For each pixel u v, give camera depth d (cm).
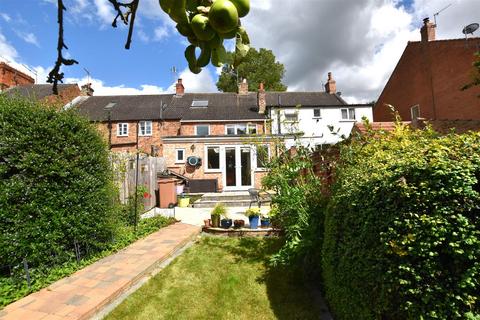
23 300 376
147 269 490
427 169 219
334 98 2123
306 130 1905
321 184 484
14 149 438
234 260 533
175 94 2236
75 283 428
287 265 460
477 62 417
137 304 387
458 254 197
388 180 240
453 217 196
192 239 692
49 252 459
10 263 417
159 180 1177
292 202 454
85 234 515
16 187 420
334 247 322
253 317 354
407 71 1634
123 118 1880
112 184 610
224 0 59
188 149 1459
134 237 651
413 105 1589
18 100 475
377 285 242
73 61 107
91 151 551
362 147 392
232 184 1460
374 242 247
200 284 442
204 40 67
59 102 526
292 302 382
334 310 331
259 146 598
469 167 203
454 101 1327
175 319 353
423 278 209
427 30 1489
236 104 2073
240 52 69
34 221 440
